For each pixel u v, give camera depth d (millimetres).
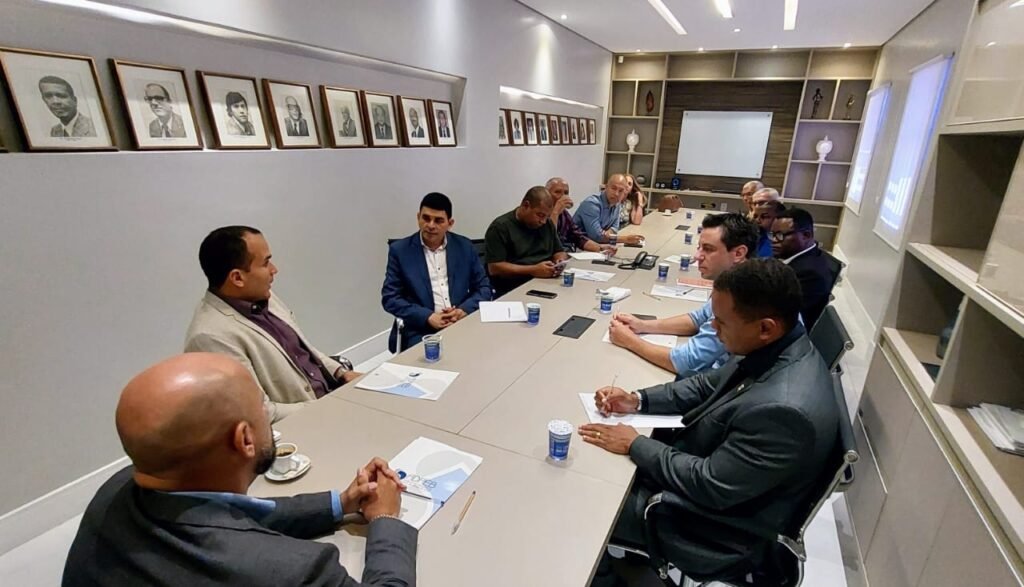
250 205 2465
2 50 1596
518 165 4906
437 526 1005
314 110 2795
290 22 2426
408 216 3545
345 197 3018
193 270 2236
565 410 1476
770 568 1272
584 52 6016
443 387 1585
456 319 2383
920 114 3494
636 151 7574
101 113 1865
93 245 1861
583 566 917
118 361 2004
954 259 1530
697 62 6844
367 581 801
